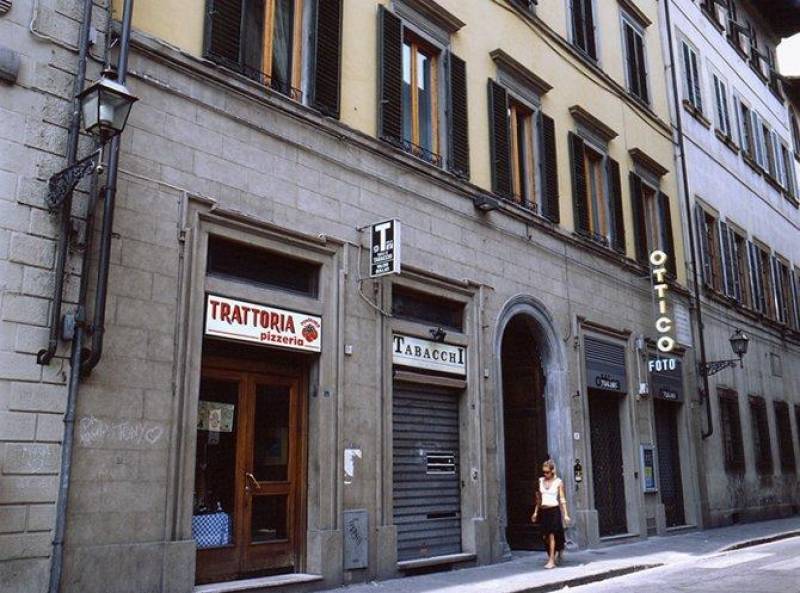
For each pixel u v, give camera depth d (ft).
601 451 52.75
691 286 67.67
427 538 37.81
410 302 39.27
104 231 25.62
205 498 29.78
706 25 83.05
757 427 75.87
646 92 66.69
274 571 31.35
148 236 27.86
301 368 33.63
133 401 26.53
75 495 24.59
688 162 72.08
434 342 39.47
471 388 41.27
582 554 45.11
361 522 33.50
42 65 25.85
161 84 29.12
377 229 35.76
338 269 34.68
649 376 58.18
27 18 25.79
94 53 27.37
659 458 59.93
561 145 53.21
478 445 40.70
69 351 24.99
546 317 48.39
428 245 40.01
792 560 40.75
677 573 37.91
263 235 31.81
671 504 60.23
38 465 23.81
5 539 22.88
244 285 30.99
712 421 66.85
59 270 24.91
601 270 54.90
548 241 49.70
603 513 51.44
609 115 59.98
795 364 90.02
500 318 44.14
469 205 43.34
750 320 79.66
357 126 37.35
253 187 31.73
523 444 48.85
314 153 34.55
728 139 81.87
